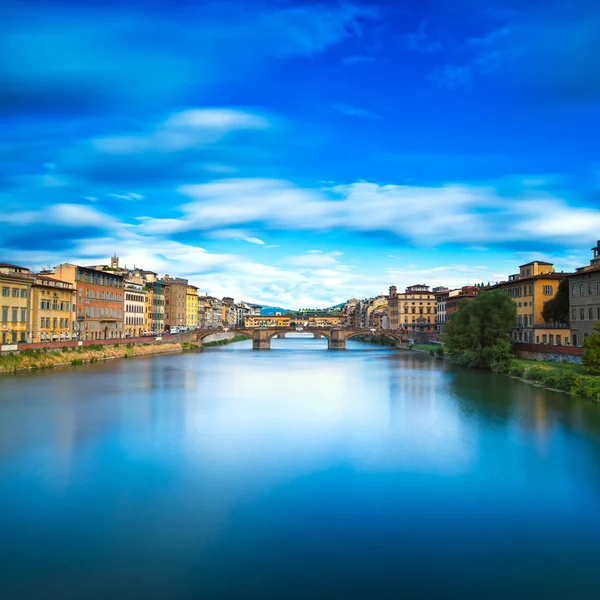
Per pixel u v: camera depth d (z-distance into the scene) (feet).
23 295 358.02
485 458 143.64
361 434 170.09
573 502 114.62
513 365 327.26
